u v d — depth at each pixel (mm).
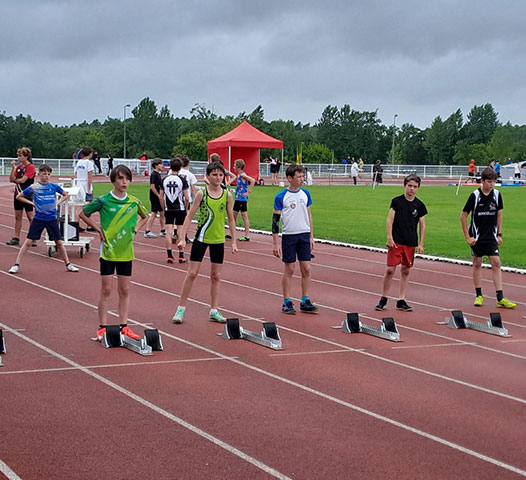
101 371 7598
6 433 5785
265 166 59719
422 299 12469
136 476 5090
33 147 116188
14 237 16891
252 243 18672
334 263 16062
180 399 6789
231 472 5215
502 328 10094
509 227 24797
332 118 135875
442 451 5750
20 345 8523
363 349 8953
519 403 7043
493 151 126312
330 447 5750
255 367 7965
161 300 11492
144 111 120500
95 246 17109
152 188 18734
